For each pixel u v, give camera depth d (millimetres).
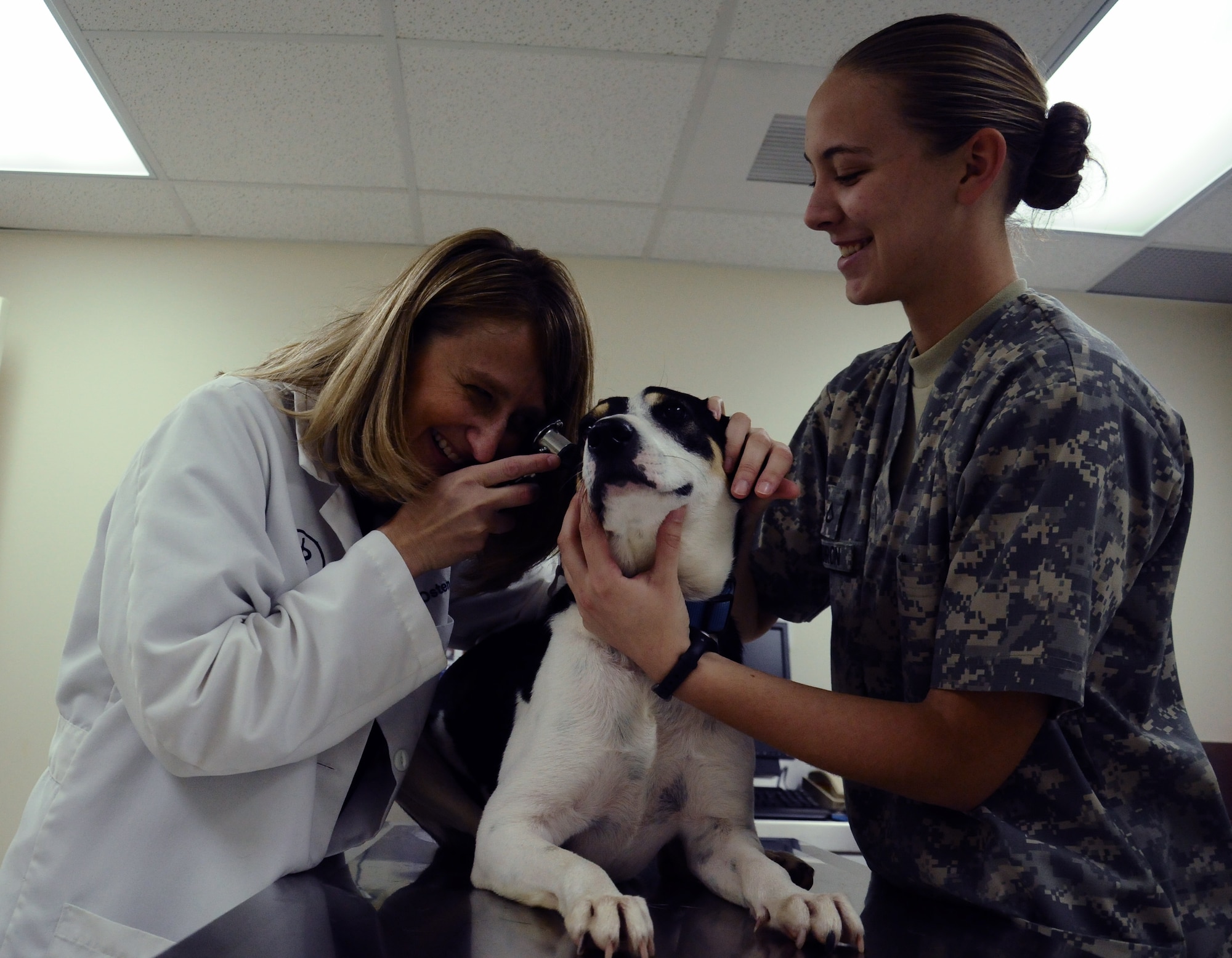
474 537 1021
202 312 3281
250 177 2947
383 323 1072
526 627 1242
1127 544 889
